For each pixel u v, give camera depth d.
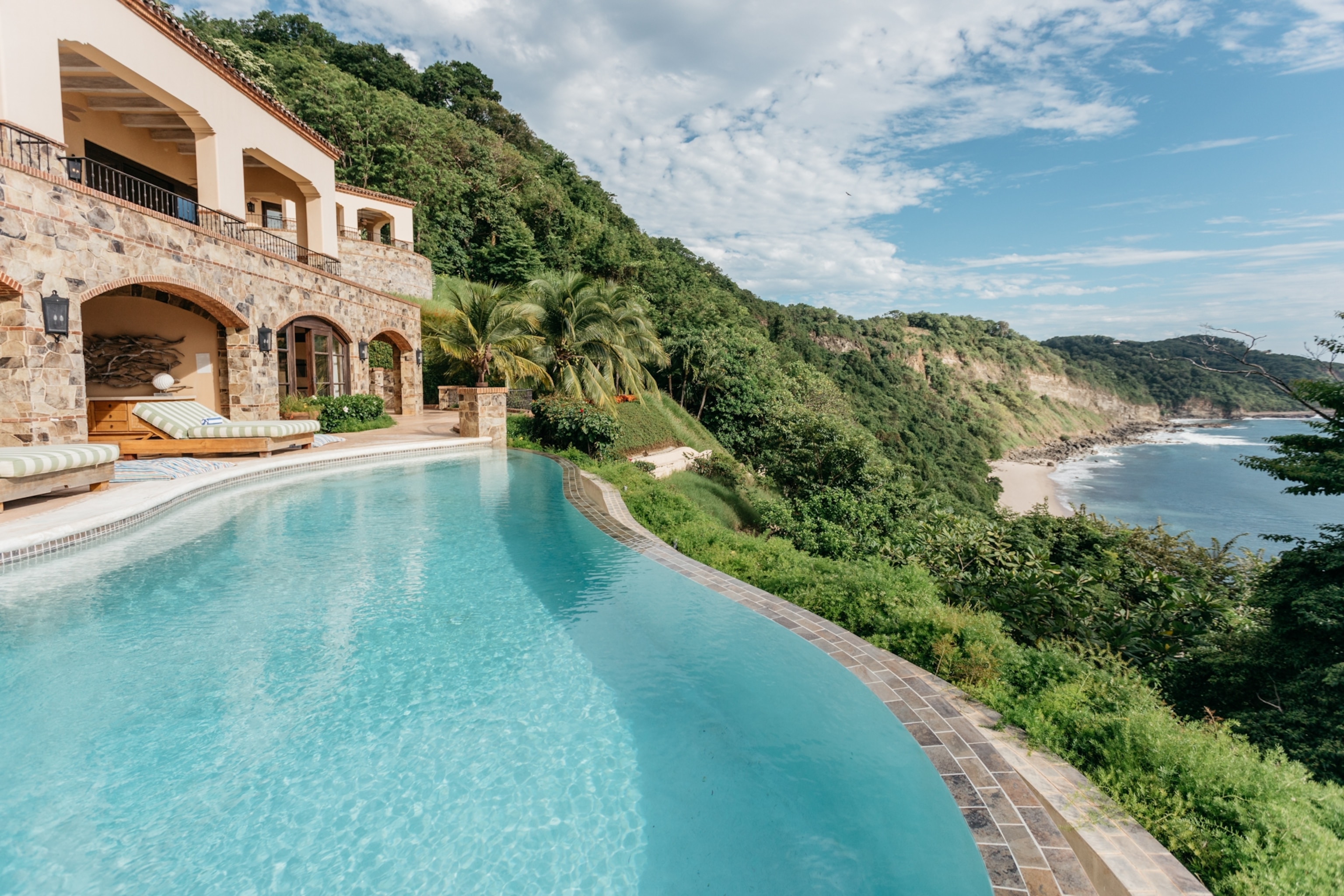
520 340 19.11
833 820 2.91
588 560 6.78
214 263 12.17
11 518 6.54
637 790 3.09
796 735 3.62
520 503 9.26
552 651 4.59
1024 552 11.44
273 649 4.46
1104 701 4.43
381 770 3.17
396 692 3.94
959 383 116.19
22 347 8.45
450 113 50.06
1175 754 3.66
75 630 4.65
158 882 2.42
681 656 4.59
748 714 3.83
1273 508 53.44
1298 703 7.04
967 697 4.44
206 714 3.62
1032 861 2.66
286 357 15.27
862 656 4.69
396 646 4.58
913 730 3.70
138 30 11.37
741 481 22.27
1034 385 124.56
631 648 4.68
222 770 3.13
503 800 2.99
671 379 32.50
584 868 2.57
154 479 9.05
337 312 17.00
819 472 19.91
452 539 7.30
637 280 42.88
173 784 3.01
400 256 26.77
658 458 19.86
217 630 4.74
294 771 3.14
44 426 8.72
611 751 3.40
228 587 5.61
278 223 22.27
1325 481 8.80
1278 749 4.06
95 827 2.72
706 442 27.59
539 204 42.25
